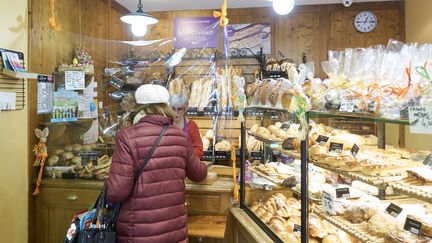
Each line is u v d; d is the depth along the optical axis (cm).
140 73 366
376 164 109
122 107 346
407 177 103
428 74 101
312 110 141
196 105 330
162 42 428
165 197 148
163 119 155
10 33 218
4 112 213
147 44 414
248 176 205
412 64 108
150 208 145
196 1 412
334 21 425
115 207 150
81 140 309
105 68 370
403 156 125
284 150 166
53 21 254
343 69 141
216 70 365
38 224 250
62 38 296
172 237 149
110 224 149
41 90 260
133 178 144
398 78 114
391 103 109
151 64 381
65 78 276
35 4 257
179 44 444
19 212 228
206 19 442
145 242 143
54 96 275
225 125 318
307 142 140
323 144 140
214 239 214
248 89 221
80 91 300
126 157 143
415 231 100
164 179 149
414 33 386
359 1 416
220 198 216
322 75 427
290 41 432
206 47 441
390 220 111
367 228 115
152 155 146
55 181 246
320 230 144
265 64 395
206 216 214
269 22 434
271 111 192
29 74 221
